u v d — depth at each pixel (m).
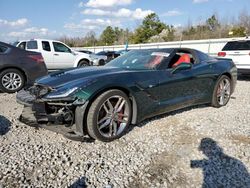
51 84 3.61
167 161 3.15
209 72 5.12
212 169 2.99
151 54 4.74
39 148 3.42
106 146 3.52
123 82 3.70
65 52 12.13
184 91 4.65
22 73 6.94
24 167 2.95
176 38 52.41
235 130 4.16
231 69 5.69
